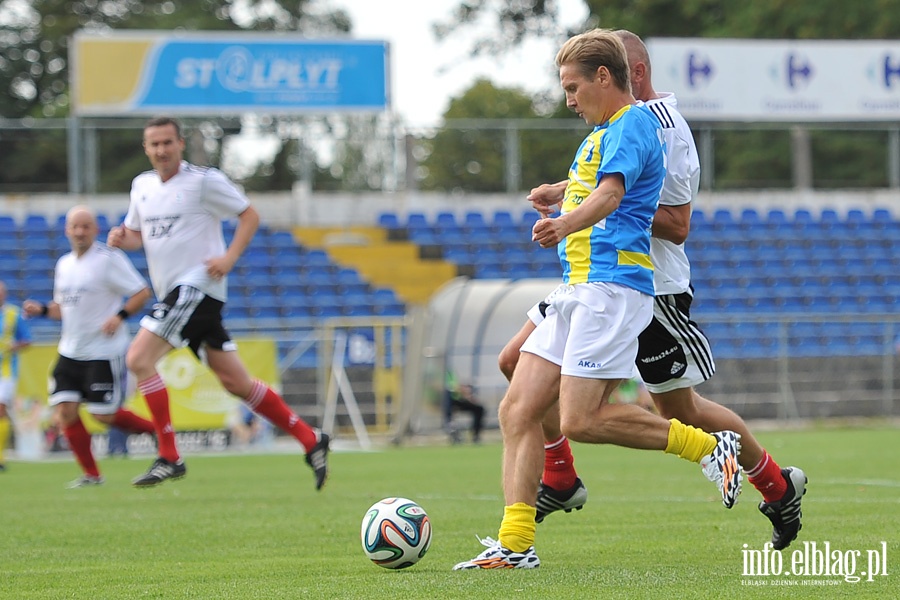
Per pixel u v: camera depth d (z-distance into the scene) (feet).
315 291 244.22
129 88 252.42
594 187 50.08
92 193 257.14
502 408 52.03
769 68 277.64
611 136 48.88
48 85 409.69
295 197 268.62
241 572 52.54
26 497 98.53
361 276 249.96
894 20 360.07
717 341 233.96
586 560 53.98
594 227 50.14
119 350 111.75
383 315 238.89
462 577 48.01
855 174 358.02
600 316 49.21
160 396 88.07
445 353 187.01
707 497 87.20
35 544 65.26
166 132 87.76
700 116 275.59
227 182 88.48
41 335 191.31
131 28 416.67
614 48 50.34
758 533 63.62
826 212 284.20
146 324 87.66
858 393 219.00
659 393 56.49
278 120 289.33
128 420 113.50
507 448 51.60
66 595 46.75
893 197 290.76
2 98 403.75
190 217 88.02
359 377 197.77
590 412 49.19
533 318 56.24
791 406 213.25
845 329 239.91
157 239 88.38
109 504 90.38
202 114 254.47
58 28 406.21
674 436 49.26
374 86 258.98
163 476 88.07
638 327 49.75
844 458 128.06
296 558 57.36
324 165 294.87
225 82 254.47
